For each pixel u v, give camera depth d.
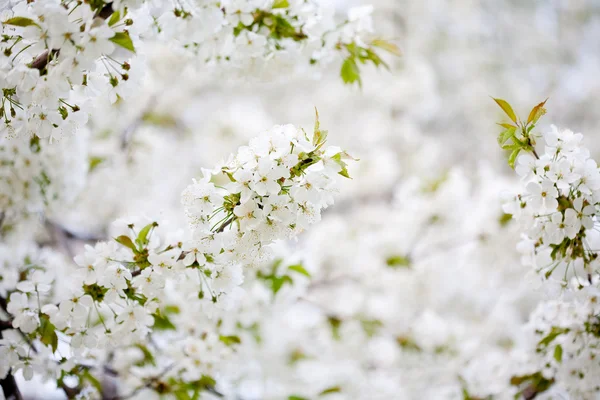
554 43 10.75
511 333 6.02
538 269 2.81
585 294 2.77
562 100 10.27
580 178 2.52
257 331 5.10
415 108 8.77
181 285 2.73
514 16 10.89
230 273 2.52
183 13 2.58
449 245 5.79
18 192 3.59
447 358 5.46
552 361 3.26
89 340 2.56
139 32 2.51
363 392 5.59
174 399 3.56
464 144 9.77
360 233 6.97
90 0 2.29
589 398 3.05
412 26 10.07
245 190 2.19
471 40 10.45
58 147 3.85
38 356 3.03
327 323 5.92
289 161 2.18
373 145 8.52
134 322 2.55
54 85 2.25
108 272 2.45
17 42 2.36
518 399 3.78
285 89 9.29
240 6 2.76
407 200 6.02
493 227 5.21
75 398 3.15
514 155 2.66
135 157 5.82
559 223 2.54
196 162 7.72
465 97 10.02
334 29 3.20
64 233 5.16
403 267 6.01
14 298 2.66
